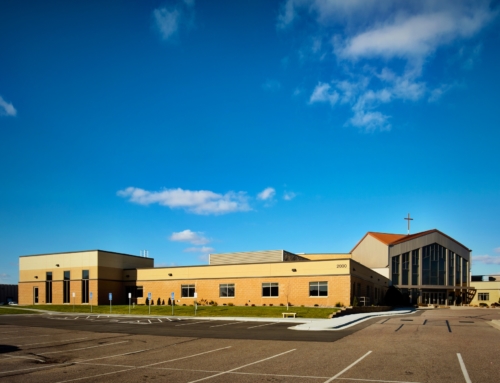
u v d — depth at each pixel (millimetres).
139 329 25719
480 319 30234
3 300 73438
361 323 27547
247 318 32938
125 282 57125
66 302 56500
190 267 51844
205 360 14219
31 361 14625
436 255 67375
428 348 15867
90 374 12203
